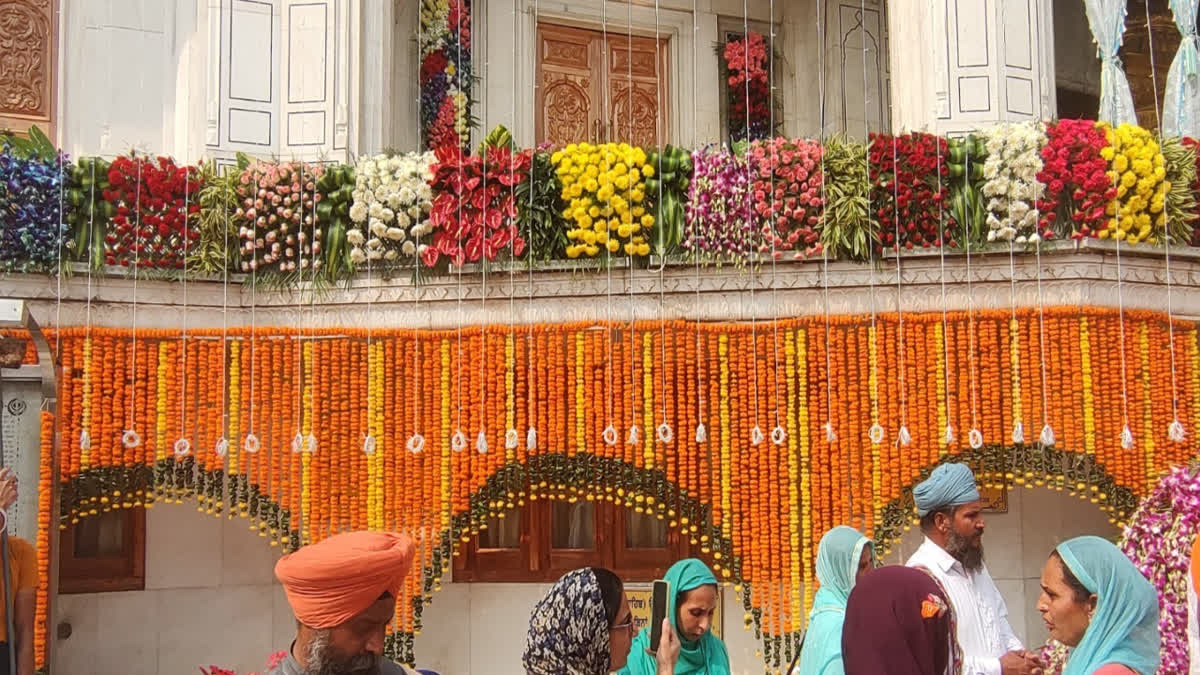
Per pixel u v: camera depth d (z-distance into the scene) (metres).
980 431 6.14
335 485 6.36
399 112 8.27
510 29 8.80
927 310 6.25
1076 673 3.01
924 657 3.00
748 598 6.23
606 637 3.10
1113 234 6.20
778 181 6.35
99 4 7.29
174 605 6.83
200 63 7.27
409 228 6.45
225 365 6.44
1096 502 6.58
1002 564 6.84
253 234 6.47
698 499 6.30
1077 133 6.24
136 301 6.35
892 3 7.77
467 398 6.36
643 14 9.17
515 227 6.37
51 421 5.21
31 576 4.74
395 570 2.49
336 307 6.49
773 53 9.37
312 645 2.43
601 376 6.32
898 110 7.65
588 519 7.16
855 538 3.93
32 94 7.36
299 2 7.36
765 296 6.32
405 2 8.38
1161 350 6.28
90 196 6.35
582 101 9.05
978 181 6.31
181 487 6.36
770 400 6.26
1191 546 3.91
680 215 6.39
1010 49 7.48
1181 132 7.35
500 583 7.08
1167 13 8.69
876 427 6.16
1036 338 6.16
